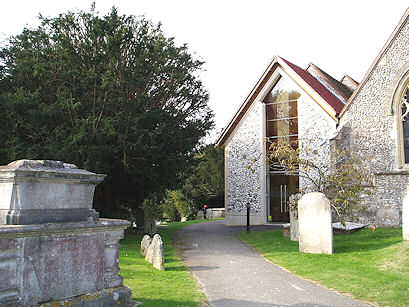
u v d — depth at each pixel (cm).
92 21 1507
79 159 1331
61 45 1480
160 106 1766
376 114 1708
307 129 2103
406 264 822
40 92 1505
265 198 2255
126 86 1520
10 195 454
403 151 1639
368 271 809
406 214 1078
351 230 1386
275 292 677
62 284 465
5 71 1568
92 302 491
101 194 1725
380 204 1584
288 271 872
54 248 460
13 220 444
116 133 1334
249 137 2348
